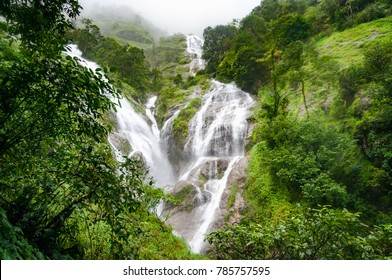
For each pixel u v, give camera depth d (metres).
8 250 2.26
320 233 3.66
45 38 3.24
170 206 17.34
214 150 24.22
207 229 14.48
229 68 36.72
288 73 22.02
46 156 3.53
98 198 3.19
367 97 15.45
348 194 12.62
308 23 31.86
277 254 3.95
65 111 3.15
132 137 26.88
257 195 15.16
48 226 3.42
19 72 2.67
